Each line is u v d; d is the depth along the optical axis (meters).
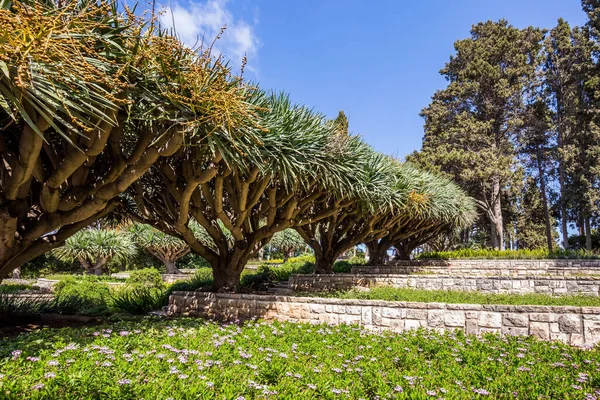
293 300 8.97
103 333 5.89
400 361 5.22
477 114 32.69
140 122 6.64
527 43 33.06
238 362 4.54
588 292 10.78
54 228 6.36
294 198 10.50
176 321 7.51
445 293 10.04
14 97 3.84
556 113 32.22
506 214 35.41
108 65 5.13
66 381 3.49
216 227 10.51
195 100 6.01
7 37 3.66
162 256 27.00
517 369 4.83
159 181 9.59
